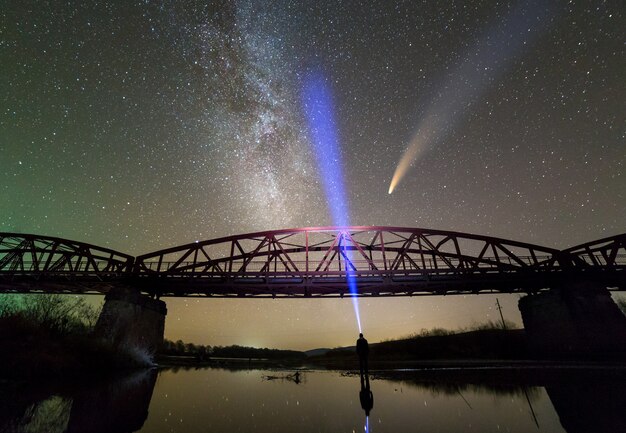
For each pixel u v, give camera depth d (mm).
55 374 14945
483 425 6395
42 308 19938
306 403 9445
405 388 12961
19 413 6996
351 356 57094
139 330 30828
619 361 25484
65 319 20719
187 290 37188
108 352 20891
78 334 20594
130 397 9984
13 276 35062
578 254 38438
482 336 54531
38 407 7711
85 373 17094
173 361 36000
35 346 15758
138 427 6309
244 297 39062
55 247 37469
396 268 37125
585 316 31641
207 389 12789
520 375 16656
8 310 17500
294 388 13383
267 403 9445
